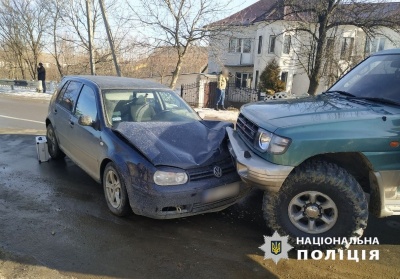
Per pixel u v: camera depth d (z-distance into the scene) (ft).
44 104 48.42
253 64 90.58
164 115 15.48
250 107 12.57
